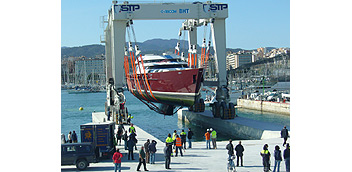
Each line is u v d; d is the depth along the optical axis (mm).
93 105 107875
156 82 36469
